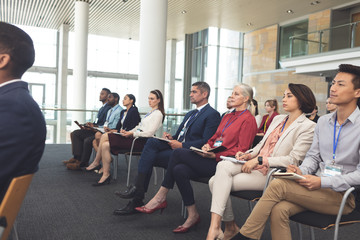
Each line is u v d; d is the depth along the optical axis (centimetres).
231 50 1543
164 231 263
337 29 900
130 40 1867
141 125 408
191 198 262
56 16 1349
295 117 233
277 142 230
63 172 485
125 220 287
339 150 189
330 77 1033
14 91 108
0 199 106
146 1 666
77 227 267
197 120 310
